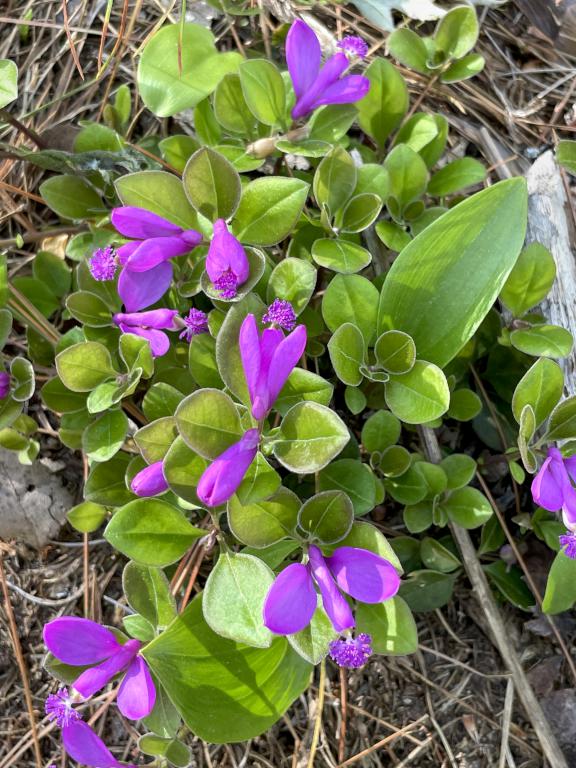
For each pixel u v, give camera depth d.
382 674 0.27
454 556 0.27
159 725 0.24
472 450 0.29
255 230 0.24
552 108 0.32
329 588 0.21
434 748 0.27
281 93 0.26
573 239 0.29
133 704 0.22
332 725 0.27
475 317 0.25
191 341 0.24
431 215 0.28
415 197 0.27
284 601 0.20
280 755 0.26
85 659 0.22
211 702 0.23
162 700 0.24
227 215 0.24
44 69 0.31
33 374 0.25
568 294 0.28
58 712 0.23
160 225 0.23
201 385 0.25
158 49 0.27
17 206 0.29
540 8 0.32
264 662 0.24
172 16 0.31
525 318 0.27
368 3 0.31
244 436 0.21
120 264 0.24
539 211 0.29
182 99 0.26
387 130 0.29
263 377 0.20
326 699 0.27
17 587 0.27
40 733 0.26
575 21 0.32
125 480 0.25
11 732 0.26
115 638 0.23
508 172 0.30
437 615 0.28
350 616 0.21
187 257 0.26
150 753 0.24
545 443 0.24
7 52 0.31
